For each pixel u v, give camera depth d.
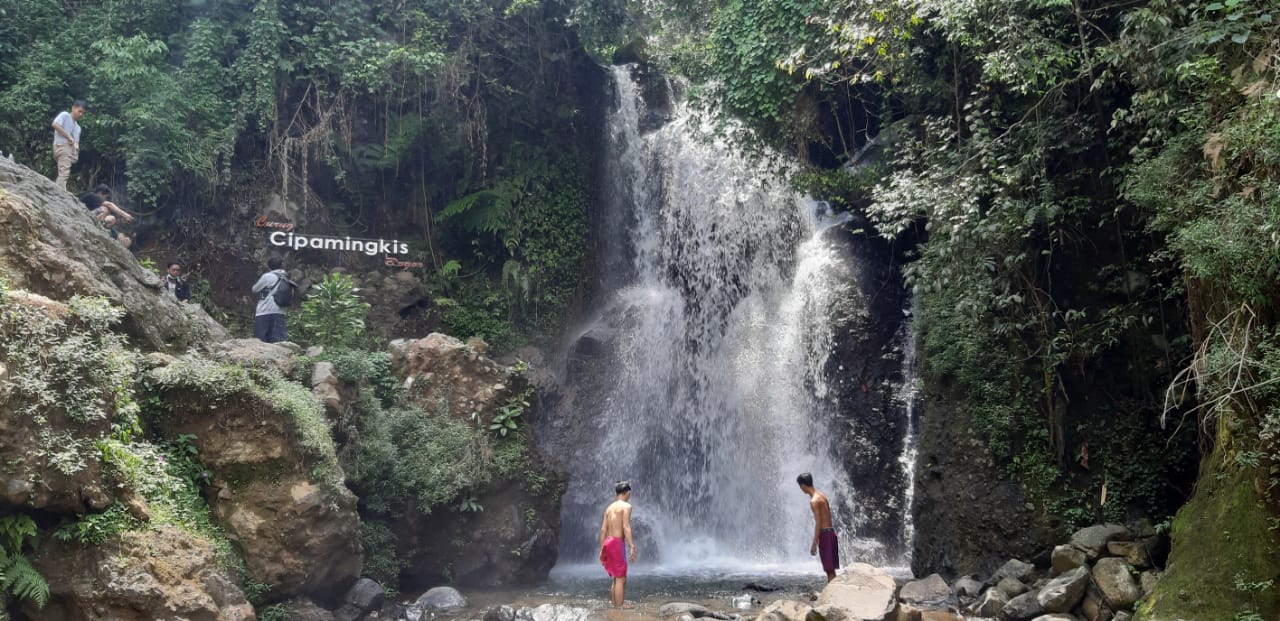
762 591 13.66
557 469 15.70
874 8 12.95
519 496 14.88
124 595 8.05
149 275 11.33
